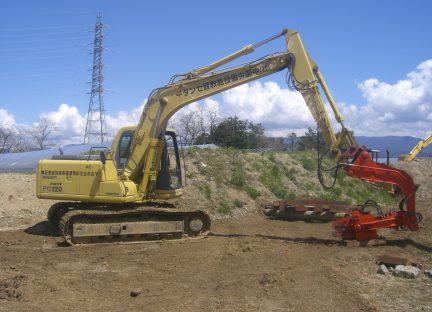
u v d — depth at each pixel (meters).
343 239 11.97
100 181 12.01
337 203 17.09
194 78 12.49
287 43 12.41
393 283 8.41
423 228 14.63
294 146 45.78
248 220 16.84
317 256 10.58
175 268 9.42
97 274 8.89
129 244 11.77
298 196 20.95
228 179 19.91
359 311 6.96
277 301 7.38
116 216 11.91
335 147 11.97
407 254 10.87
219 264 9.80
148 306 7.09
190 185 18.02
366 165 11.59
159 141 12.62
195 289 8.00
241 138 42.72
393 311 6.97
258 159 22.81
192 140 43.34
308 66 12.17
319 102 12.09
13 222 13.82
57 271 9.09
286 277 8.71
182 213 12.37
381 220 11.72
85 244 11.62
